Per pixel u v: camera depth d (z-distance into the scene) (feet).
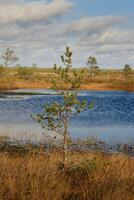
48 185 25.96
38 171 29.48
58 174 29.94
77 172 31.50
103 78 389.39
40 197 24.06
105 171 32.09
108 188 26.76
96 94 248.73
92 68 406.62
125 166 36.24
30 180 27.14
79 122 106.32
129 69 344.49
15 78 308.19
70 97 32.94
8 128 93.20
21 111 136.46
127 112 139.13
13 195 24.59
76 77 32.81
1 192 24.77
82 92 272.31
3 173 28.53
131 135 84.28
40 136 77.87
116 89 308.81
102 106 162.09
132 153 64.39
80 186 27.91
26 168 31.17
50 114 33.60
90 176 29.91
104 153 62.49
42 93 237.04
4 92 240.94
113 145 70.95
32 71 313.94
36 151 58.65
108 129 93.97
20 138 74.13
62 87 32.96
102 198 24.89
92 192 26.30
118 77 419.33
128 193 25.67
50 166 32.83
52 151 59.26
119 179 28.91
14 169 30.45
